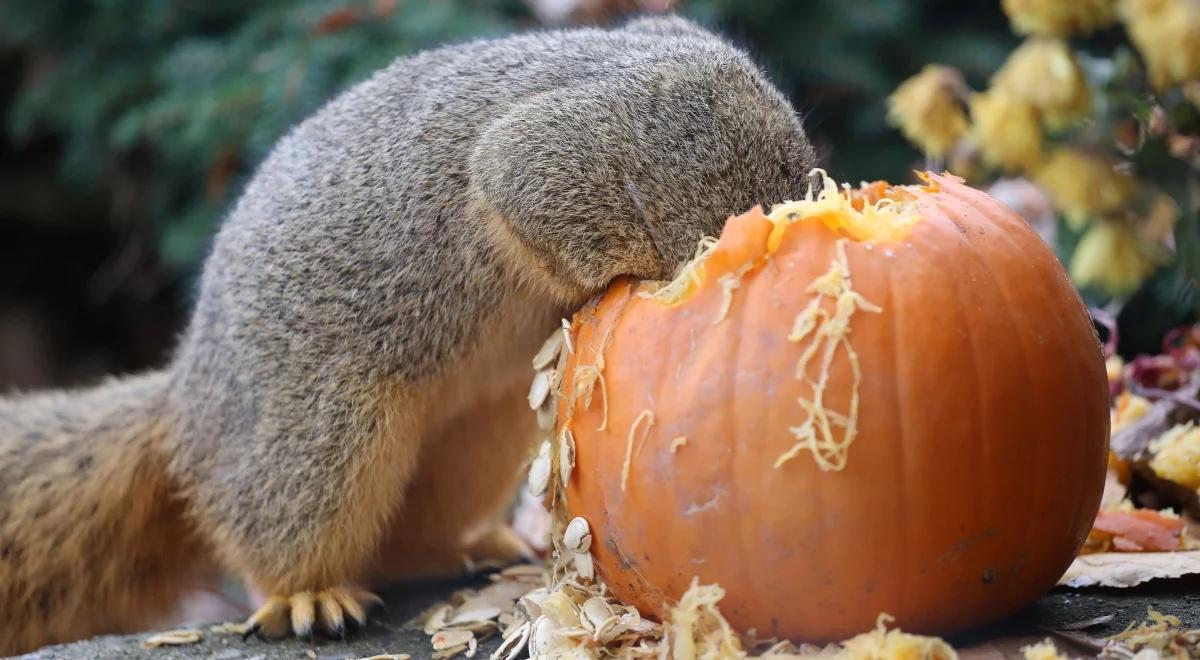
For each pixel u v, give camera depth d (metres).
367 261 1.22
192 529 1.30
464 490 1.29
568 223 1.17
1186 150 1.38
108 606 1.30
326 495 1.21
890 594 1.06
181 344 1.32
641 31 1.29
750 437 1.05
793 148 1.19
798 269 1.06
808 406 1.04
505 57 1.24
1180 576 1.14
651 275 1.17
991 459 1.05
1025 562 1.07
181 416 1.27
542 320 1.23
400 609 1.24
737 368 1.05
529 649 1.12
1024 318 1.06
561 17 1.63
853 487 1.04
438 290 1.22
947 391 1.05
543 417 1.12
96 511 1.29
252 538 1.23
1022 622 1.11
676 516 1.06
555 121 1.17
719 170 1.17
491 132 1.19
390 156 1.22
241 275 1.25
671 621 1.08
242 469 1.23
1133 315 1.53
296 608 1.20
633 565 1.08
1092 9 1.34
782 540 1.05
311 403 1.22
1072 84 1.34
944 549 1.05
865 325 1.05
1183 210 1.36
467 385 1.24
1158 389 1.33
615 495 1.08
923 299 1.05
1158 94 1.34
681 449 1.06
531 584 1.24
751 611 1.07
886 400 1.04
